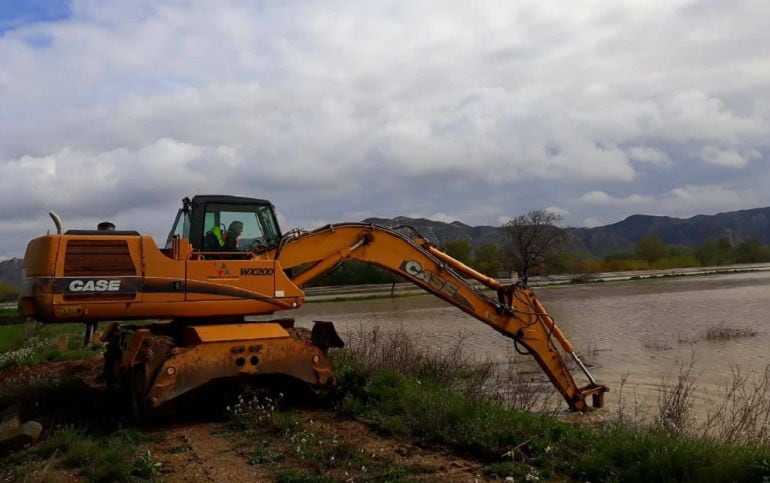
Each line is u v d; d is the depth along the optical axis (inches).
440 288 438.9
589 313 1273.4
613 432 294.7
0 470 287.4
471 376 514.3
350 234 422.0
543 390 523.2
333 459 275.1
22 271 382.0
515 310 450.0
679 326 1003.3
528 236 2743.6
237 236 411.8
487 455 285.0
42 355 748.0
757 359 677.9
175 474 271.7
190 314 366.9
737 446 252.8
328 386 378.3
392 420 335.0
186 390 341.4
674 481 231.1
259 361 359.6
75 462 289.9
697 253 4478.3
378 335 712.4
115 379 437.1
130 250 358.6
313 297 2028.8
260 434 330.3
